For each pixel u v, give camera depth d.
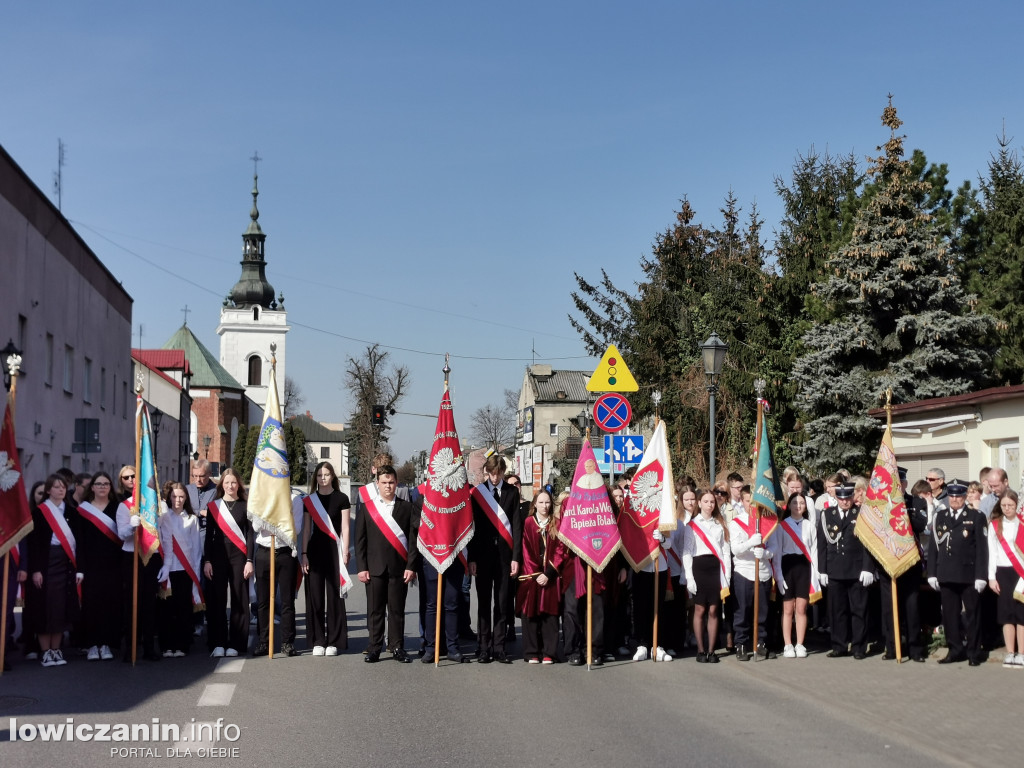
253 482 12.73
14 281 27.19
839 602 13.14
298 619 17.86
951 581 12.27
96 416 38.19
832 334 27.61
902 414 23.20
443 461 12.42
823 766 7.60
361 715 9.35
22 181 27.83
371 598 12.59
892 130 28.34
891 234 27.34
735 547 13.06
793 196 40.81
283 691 10.53
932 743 8.35
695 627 12.88
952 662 12.48
